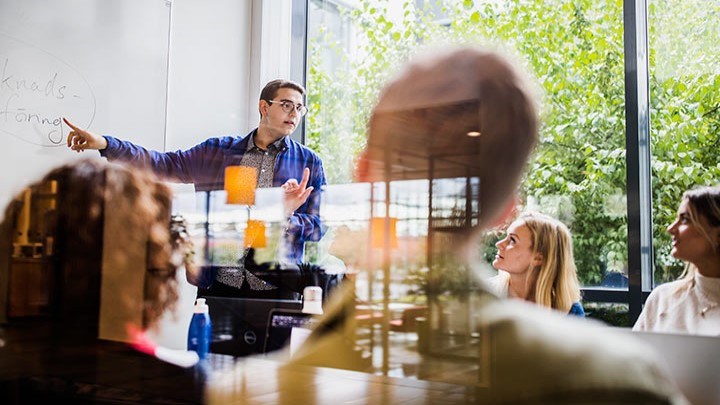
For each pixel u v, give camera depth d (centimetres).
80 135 260
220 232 212
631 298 270
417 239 51
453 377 48
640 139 274
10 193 74
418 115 51
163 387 68
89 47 273
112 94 282
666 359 88
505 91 50
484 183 49
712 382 85
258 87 356
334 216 68
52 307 74
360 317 54
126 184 78
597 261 278
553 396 44
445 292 50
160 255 79
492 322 48
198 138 327
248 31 359
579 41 285
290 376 58
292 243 209
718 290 197
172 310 81
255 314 129
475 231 50
